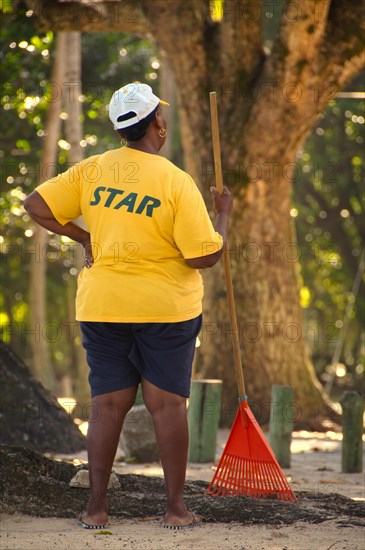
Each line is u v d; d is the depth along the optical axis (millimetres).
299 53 26469
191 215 9484
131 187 9602
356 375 60219
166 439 9625
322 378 57188
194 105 28219
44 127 39688
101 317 9562
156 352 9586
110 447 9703
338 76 26953
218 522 10055
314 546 8930
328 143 52344
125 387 9750
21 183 42062
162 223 9500
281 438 17812
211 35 28000
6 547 8680
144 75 46156
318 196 56281
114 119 9828
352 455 17219
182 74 28234
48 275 54250
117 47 44406
